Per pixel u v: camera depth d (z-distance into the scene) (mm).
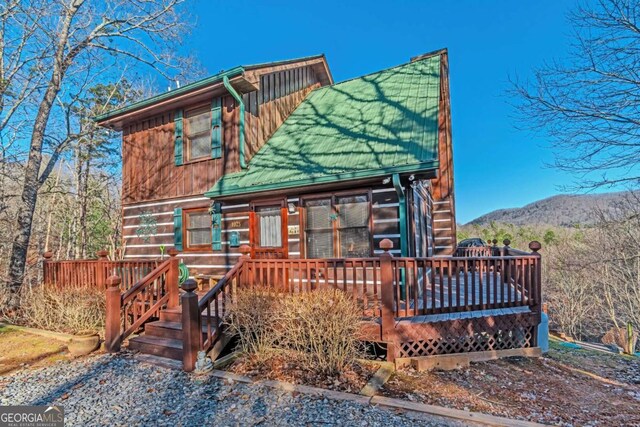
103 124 10125
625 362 6723
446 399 3719
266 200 7676
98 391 3982
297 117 9875
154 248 9430
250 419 3262
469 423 3135
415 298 4727
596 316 15352
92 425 3232
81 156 16234
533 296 5379
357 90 10078
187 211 8930
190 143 9031
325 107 9820
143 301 5926
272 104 9500
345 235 6762
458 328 4949
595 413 3732
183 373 4441
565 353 6852
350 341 4336
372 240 6434
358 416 3264
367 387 3883
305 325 4539
